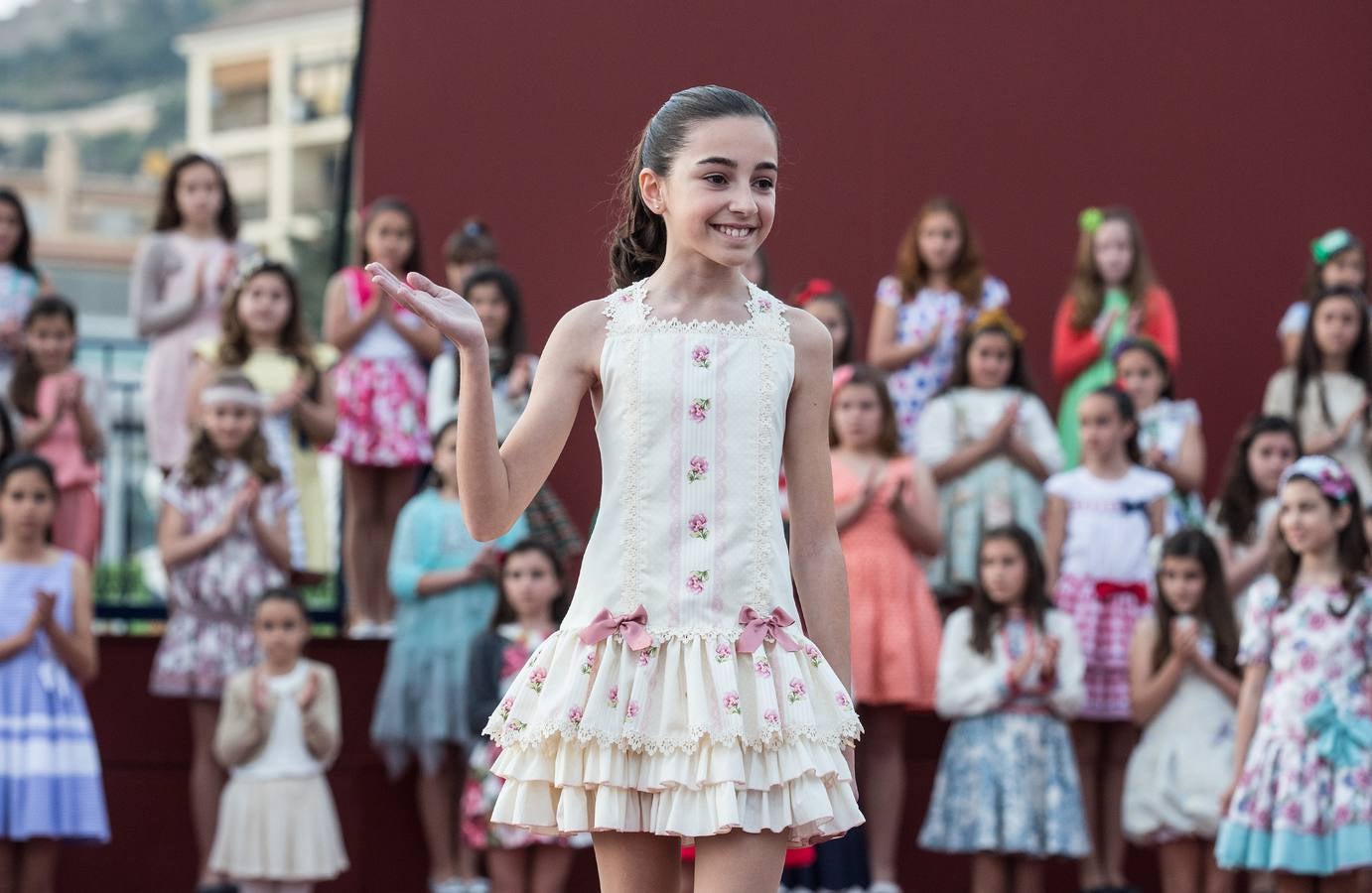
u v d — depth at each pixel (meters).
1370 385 17.42
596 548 7.59
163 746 16.45
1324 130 20.14
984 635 15.22
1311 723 13.79
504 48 19.28
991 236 19.77
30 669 14.97
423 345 17.30
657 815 7.30
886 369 17.55
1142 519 16.28
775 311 7.79
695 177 7.59
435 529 16.03
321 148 59.09
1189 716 15.27
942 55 19.83
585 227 19.25
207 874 15.62
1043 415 16.97
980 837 14.92
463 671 15.77
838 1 19.75
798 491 7.80
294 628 15.47
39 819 14.68
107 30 82.50
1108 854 16.05
